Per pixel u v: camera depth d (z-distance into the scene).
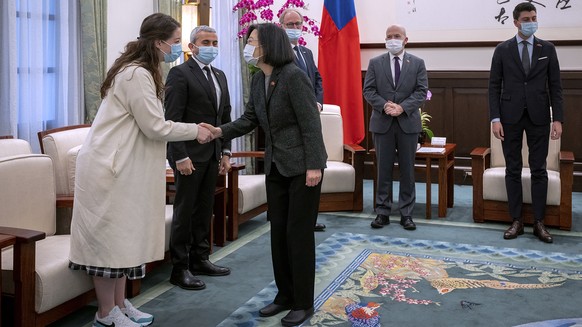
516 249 4.45
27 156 3.17
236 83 7.05
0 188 2.96
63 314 2.93
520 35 4.75
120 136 2.78
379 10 7.25
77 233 2.81
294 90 2.90
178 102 3.56
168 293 3.55
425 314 3.20
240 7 6.47
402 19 7.17
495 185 5.17
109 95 2.81
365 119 7.41
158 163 2.91
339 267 4.00
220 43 6.69
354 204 5.72
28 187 3.15
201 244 3.86
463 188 6.91
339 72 7.05
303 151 2.96
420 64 5.12
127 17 5.35
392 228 5.10
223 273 3.86
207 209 3.81
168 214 3.93
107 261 2.76
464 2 6.94
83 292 3.03
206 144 3.65
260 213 5.16
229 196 4.68
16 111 4.14
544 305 3.34
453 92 7.07
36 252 2.98
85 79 4.70
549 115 4.74
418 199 6.34
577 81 6.59
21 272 2.67
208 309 3.29
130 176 2.79
